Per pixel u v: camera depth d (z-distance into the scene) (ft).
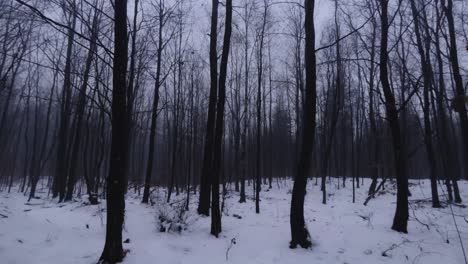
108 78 43.14
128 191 74.43
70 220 30.01
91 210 35.09
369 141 90.63
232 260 20.68
